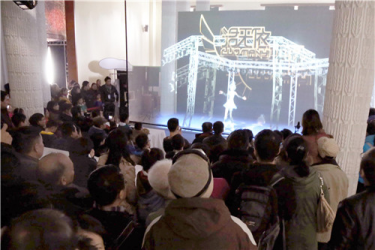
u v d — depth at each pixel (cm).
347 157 276
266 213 143
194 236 87
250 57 702
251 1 876
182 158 101
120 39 1048
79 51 917
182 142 264
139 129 420
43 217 87
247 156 192
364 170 140
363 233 133
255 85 707
